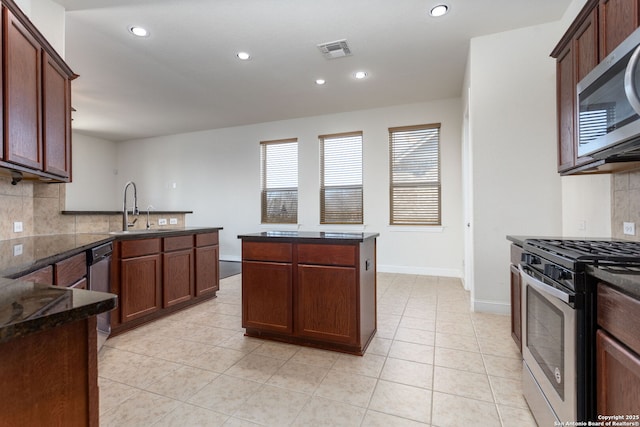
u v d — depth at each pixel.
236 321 2.96
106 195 7.28
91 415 0.73
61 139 2.32
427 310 3.20
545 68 2.88
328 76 3.90
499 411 1.61
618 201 2.02
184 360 2.17
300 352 2.30
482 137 3.05
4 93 1.63
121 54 3.32
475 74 3.05
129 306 2.70
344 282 2.24
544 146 2.90
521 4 2.57
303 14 2.66
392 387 1.83
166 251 3.07
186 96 4.58
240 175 6.22
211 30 2.88
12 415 0.60
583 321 1.10
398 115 4.97
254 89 4.32
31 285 0.86
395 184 5.01
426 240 4.82
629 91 1.14
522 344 1.75
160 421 1.53
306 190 5.60
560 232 2.86
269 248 2.46
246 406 1.65
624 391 0.91
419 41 3.10
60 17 2.51
